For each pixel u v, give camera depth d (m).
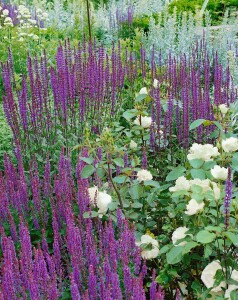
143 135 1.95
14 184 1.69
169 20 4.00
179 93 2.41
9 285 1.08
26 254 1.21
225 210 1.12
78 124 2.14
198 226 1.27
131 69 2.64
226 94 2.30
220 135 1.67
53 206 1.50
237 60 3.04
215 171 1.23
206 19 4.07
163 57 3.73
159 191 1.51
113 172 1.73
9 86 2.04
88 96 2.20
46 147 2.04
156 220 1.62
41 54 3.61
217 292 1.20
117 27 4.79
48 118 2.09
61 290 1.22
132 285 1.11
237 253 1.30
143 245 1.31
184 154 1.96
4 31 3.96
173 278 1.38
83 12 4.93
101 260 1.25
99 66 2.22
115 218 1.43
